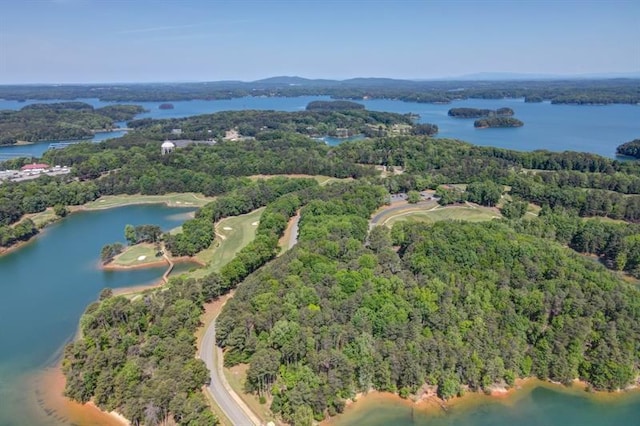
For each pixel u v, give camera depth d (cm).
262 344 11131
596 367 11075
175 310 12731
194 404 9256
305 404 9656
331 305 12125
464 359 10925
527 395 10919
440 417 10188
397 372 10712
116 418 9912
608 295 12319
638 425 10100
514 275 13238
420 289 12531
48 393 10931
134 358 10919
